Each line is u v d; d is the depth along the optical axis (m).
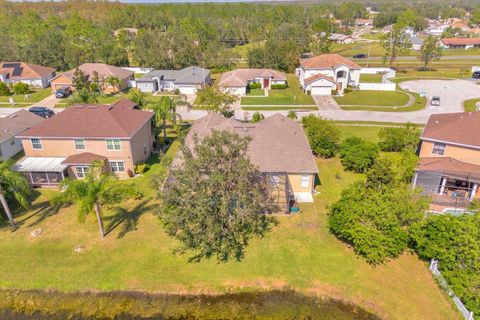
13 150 39.62
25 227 26.67
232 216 21.91
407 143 38.75
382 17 172.38
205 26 121.38
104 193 24.22
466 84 71.94
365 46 119.94
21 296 21.12
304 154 31.09
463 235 20.19
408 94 65.25
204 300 20.86
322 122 39.94
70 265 23.03
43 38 90.75
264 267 22.88
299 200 29.95
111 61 90.00
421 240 22.11
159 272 22.55
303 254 23.80
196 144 23.23
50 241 25.12
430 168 29.50
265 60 87.50
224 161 22.22
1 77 71.38
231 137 22.95
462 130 32.06
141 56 89.44
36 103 61.78
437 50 86.94
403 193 23.61
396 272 22.27
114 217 27.89
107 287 21.59
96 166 29.25
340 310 20.17
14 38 109.50
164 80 70.19
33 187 32.91
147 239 25.30
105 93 68.75
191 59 88.88
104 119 34.97
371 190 24.59
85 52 92.06
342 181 33.41
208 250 22.12
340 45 124.06
